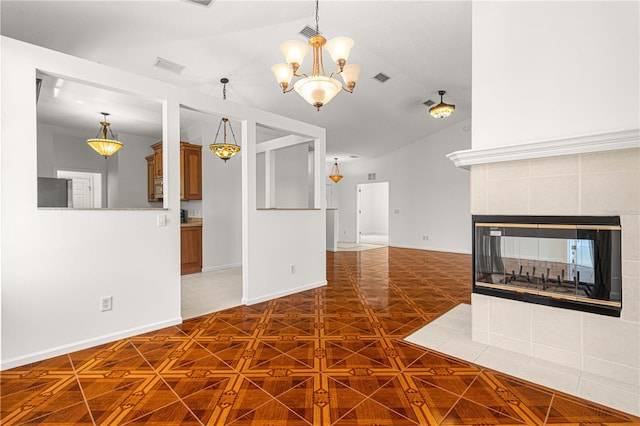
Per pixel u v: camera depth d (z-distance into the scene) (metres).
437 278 5.09
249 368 2.19
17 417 1.67
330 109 6.05
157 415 1.69
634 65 1.96
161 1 2.84
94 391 1.92
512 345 2.45
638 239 1.96
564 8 2.20
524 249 2.39
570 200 2.19
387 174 9.59
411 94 5.75
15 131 2.21
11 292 2.20
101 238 2.61
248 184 3.71
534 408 1.75
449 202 8.20
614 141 1.94
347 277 5.20
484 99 2.54
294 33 3.63
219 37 3.54
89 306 2.55
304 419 1.66
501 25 2.46
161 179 5.97
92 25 3.05
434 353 2.42
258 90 4.93
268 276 3.92
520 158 2.32
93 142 4.83
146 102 4.72
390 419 1.66
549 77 2.25
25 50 2.24
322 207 4.69
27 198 2.27
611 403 1.79
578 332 2.17
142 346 2.55
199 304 3.71
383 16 3.47
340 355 2.39
